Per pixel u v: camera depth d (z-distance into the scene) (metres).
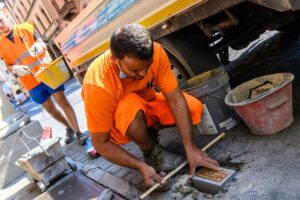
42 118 10.94
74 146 4.98
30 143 4.96
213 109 2.97
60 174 3.81
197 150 2.57
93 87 2.36
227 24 2.95
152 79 2.61
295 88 3.20
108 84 2.38
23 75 4.60
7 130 4.86
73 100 10.59
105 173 3.44
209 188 2.37
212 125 3.02
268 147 2.52
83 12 4.34
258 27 3.57
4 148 4.79
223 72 2.95
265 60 4.61
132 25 2.03
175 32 3.21
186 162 2.63
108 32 3.93
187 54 3.22
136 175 3.08
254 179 2.27
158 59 2.45
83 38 4.75
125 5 3.35
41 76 4.05
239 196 2.18
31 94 4.84
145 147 2.76
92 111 2.39
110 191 2.92
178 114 2.60
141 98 2.68
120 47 1.97
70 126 5.25
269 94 2.44
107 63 2.40
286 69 3.85
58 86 4.22
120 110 2.50
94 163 3.89
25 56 4.61
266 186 2.15
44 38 29.30
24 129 4.95
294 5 2.02
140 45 1.94
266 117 2.55
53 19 24.62
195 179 2.45
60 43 6.04
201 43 3.33
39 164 3.68
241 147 2.70
